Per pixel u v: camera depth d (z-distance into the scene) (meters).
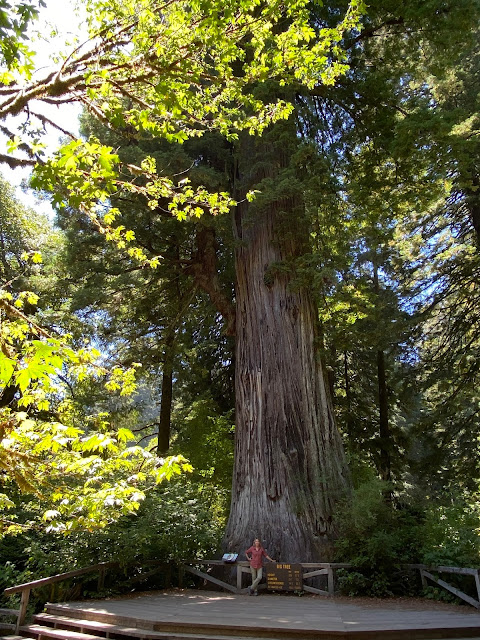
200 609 7.30
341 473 11.01
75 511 4.09
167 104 4.25
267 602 8.12
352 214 14.88
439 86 15.64
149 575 9.81
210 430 16.11
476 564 8.16
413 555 9.44
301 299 12.28
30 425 3.45
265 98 11.93
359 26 5.16
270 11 4.58
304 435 11.04
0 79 3.91
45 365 2.20
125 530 9.25
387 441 17.70
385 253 19.02
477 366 16.59
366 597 8.80
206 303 17.23
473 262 16.16
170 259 14.84
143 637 5.98
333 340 13.10
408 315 17.47
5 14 3.24
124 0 4.11
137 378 16.48
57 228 17.56
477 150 13.38
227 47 4.41
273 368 11.58
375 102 13.79
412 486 21.39
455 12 11.52
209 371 18.88
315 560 9.78
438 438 17.27
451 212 17.48
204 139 12.97
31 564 9.20
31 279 15.09
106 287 15.05
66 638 6.65
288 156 13.26
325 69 5.23
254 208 11.44
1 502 4.73
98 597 8.78
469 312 17.48
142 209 13.05
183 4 4.21
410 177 13.20
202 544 10.69
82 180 3.35
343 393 20.09
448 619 6.48
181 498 10.72
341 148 13.86
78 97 4.24
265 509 10.42
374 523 9.68
